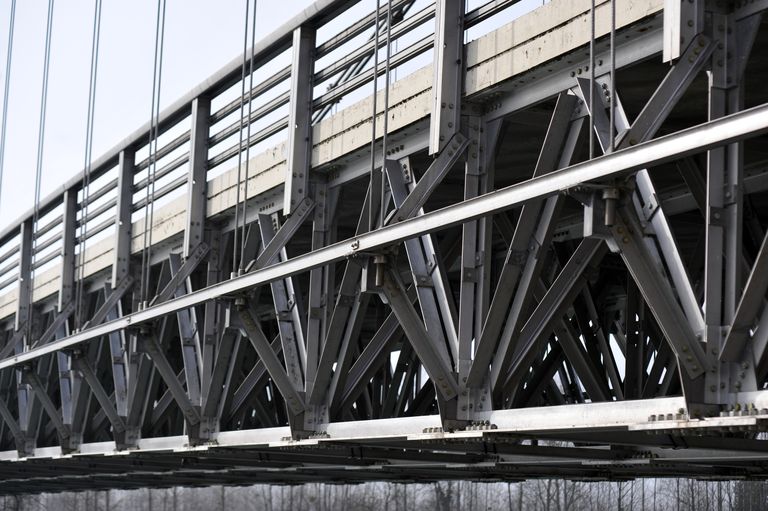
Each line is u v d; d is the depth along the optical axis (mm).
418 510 86812
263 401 21219
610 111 9703
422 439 11625
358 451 15016
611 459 13172
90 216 23359
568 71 10789
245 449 15719
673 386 15695
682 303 9023
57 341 20531
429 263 12047
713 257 8805
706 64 9086
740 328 8477
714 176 8852
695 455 12250
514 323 10711
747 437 11125
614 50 9266
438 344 11758
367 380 13211
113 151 21922
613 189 8555
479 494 83000
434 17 12344
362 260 11445
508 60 11312
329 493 91750
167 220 19656
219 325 17266
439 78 11867
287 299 14828
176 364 22562
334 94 14484
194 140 17969
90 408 21391
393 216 11609
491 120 11867
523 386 16188
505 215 12648
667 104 8945
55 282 26453
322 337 14406
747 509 64125
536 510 71750
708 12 9148
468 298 11617
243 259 14828
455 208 9938
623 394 14758
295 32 15219
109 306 20812
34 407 24578
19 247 28531
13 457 25188
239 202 16344
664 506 69875
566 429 9898
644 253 8641
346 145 14141
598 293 16719
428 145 12633
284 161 15516
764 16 10359
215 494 100750
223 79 17375
